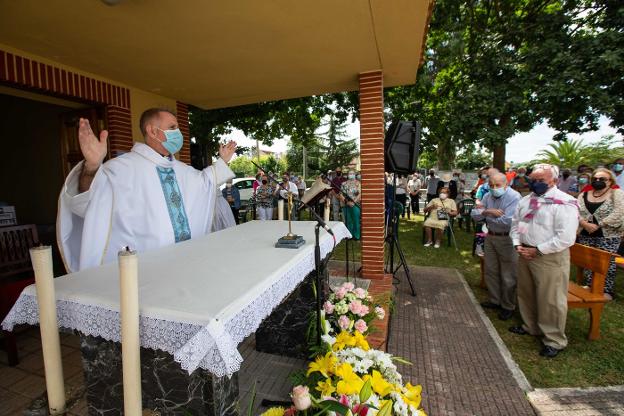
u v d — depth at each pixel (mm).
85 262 1846
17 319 1414
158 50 3330
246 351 2824
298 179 13883
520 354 3152
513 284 3836
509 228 3830
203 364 1034
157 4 2469
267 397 2254
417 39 3186
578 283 4551
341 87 4734
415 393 1668
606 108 6891
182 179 2432
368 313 2582
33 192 6160
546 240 3088
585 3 8141
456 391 2600
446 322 3762
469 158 32594
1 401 2230
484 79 8414
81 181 1841
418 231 9086
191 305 1116
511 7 8922
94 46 3209
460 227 9359
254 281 1355
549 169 3123
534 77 7594
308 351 2672
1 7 2469
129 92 4512
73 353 2820
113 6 2424
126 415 1096
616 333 3506
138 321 1081
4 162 6355
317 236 1862
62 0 2385
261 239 2248
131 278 1050
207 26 2844
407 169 4473
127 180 2051
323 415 1372
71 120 4547
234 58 3586
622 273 5367
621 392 2578
